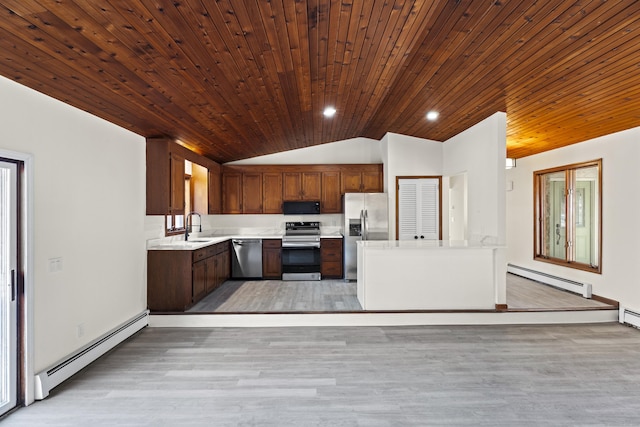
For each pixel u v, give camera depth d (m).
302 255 6.86
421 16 2.55
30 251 2.72
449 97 4.35
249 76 3.34
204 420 2.50
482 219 5.18
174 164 4.96
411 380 3.08
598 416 2.53
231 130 5.07
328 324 4.58
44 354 2.88
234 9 2.25
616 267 4.77
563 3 2.31
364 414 2.57
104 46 2.35
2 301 2.60
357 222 6.74
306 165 7.26
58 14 1.95
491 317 4.61
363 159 7.51
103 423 2.46
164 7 2.09
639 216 4.41
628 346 3.83
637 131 4.43
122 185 4.07
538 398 2.78
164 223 5.19
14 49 2.20
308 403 2.72
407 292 4.66
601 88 3.47
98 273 3.61
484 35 2.81
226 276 6.61
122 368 3.33
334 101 4.58
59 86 2.77
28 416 2.55
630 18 2.38
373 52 3.14
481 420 2.49
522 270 6.90
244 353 3.69
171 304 4.66
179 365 3.39
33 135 2.76
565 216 5.91
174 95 3.40
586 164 5.33
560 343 3.93
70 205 3.17
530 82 3.58
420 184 6.84
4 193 2.59
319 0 2.27
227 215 7.47
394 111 5.22
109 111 3.46
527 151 6.38
